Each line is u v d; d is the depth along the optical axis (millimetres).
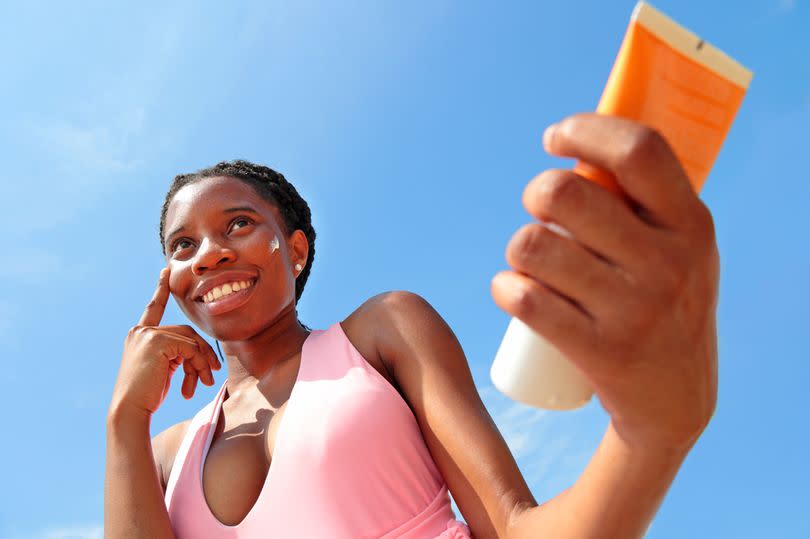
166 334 620
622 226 215
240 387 653
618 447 287
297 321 691
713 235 224
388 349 585
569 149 220
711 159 267
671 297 219
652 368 230
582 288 221
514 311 232
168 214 677
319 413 540
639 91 256
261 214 664
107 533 534
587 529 311
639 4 256
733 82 267
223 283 620
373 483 515
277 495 517
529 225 229
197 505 554
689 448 268
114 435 572
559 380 278
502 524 452
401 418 542
